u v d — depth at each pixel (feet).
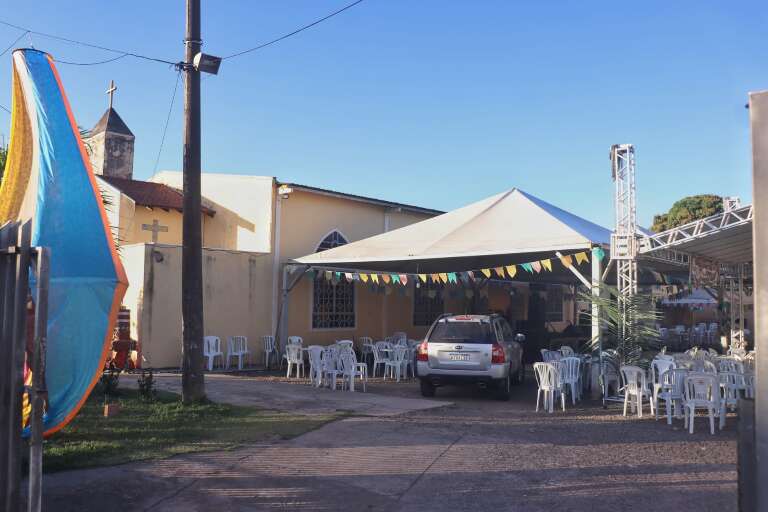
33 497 12.87
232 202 61.26
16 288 13.29
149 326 47.85
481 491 19.29
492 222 46.52
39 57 24.43
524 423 29.86
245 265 55.57
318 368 41.37
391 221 71.61
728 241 38.19
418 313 74.69
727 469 21.76
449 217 51.98
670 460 22.94
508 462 22.50
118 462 21.21
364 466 21.75
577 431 28.02
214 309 53.01
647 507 17.93
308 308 61.31
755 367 9.80
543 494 19.04
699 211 121.39
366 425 28.40
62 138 23.56
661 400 35.50
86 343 22.20
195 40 31.68
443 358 37.91
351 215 66.59
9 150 26.03
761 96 9.89
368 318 68.03
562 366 36.11
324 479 20.25
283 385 41.81
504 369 37.19
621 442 25.80
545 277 68.18
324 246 63.46
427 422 29.55
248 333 55.42
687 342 83.61
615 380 36.70
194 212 31.60
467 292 62.95
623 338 35.81
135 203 57.93
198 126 31.86
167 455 22.34
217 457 22.39
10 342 13.28
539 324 71.67
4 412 13.16
